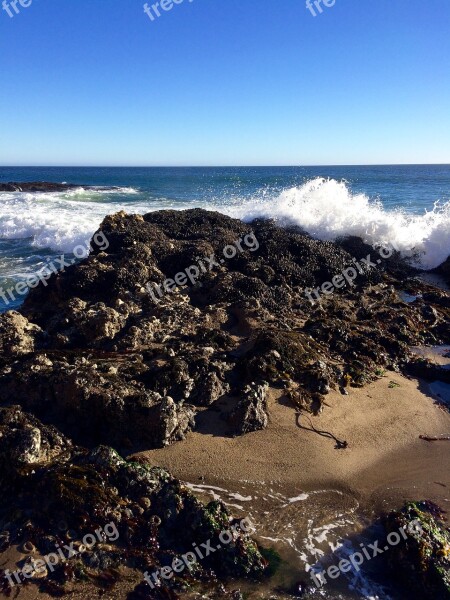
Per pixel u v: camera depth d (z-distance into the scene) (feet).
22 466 18.12
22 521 16.67
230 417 21.38
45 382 22.20
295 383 23.88
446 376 26.76
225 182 182.19
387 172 323.98
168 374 22.85
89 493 16.87
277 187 148.46
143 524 16.51
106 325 27.53
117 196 117.50
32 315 32.32
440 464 20.34
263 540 16.61
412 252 44.93
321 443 20.93
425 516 17.10
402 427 22.41
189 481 18.88
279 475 19.33
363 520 17.63
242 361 24.85
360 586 15.24
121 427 20.67
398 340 29.94
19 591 14.56
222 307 30.96
